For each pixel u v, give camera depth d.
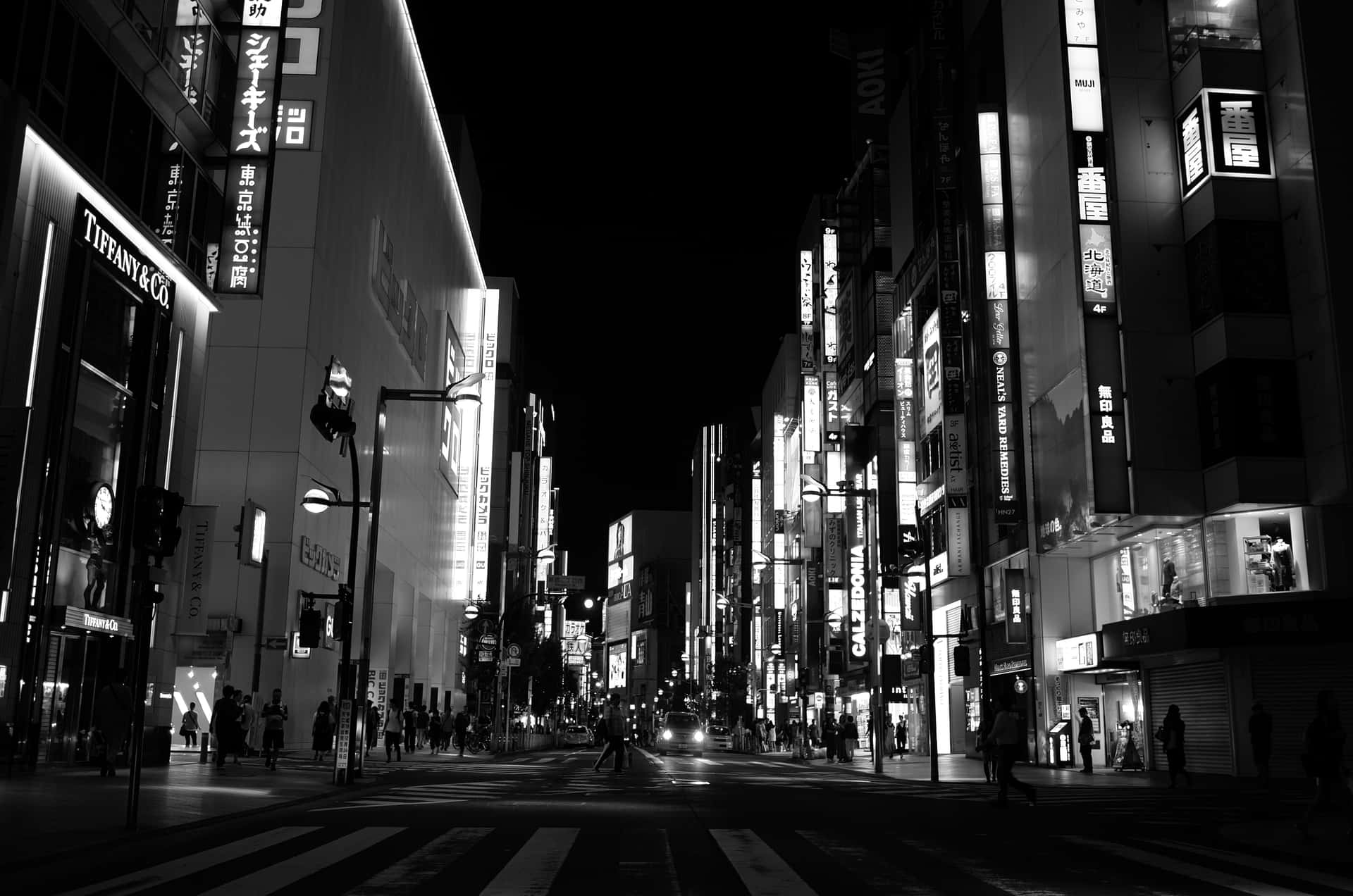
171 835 13.71
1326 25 31.86
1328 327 30.58
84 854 11.62
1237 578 31.86
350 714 23.30
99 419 26.36
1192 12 34.31
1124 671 37.09
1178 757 26.41
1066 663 38.84
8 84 21.92
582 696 147.25
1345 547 30.08
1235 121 32.88
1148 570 36.06
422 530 68.62
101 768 24.00
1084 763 32.91
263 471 40.19
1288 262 32.03
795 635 84.88
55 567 24.05
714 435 157.62
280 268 41.78
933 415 51.59
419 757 41.97
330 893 9.54
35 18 22.67
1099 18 35.81
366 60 50.94
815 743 60.72
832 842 13.82
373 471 27.12
